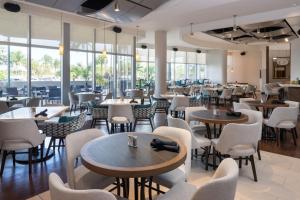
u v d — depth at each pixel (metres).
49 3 5.16
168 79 16.77
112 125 5.71
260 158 4.05
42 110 4.38
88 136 2.57
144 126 6.77
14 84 8.10
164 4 5.56
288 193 2.93
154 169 1.66
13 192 2.97
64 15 8.12
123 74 11.38
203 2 5.48
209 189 1.35
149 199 2.65
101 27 9.46
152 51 15.22
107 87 10.77
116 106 5.15
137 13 5.84
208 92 11.25
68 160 2.24
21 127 3.22
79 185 2.15
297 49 10.94
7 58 7.89
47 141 5.21
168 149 2.06
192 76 18.16
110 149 2.08
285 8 6.72
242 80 18.59
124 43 11.29
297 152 4.46
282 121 4.63
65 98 9.02
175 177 2.26
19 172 3.58
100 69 10.45
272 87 10.57
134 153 1.98
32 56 8.30
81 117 4.14
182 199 1.84
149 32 10.59
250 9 6.80
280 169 3.65
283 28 9.11
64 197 1.30
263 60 16.72
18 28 7.95
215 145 3.28
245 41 12.39
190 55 17.88
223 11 6.98
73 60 9.45
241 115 3.88
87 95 8.16
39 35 8.39
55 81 8.95
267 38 11.23
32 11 7.35
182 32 9.28
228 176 1.40
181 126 3.29
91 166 1.73
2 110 5.73
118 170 1.63
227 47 15.33
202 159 4.04
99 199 1.29
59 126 3.88
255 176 3.24
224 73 17.05
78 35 9.55
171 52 16.83
